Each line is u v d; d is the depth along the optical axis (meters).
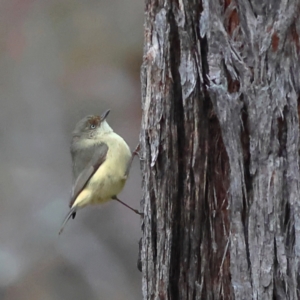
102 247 18.97
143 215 9.80
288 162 8.14
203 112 8.60
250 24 8.12
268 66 8.09
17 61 21.41
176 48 8.82
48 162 20.31
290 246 8.20
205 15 8.28
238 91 8.24
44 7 21.62
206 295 8.91
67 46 21.05
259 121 8.14
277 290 8.23
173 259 9.12
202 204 8.82
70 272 18.81
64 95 20.59
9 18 21.44
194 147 8.72
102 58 20.70
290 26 7.99
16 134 20.61
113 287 18.64
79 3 21.53
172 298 9.17
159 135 9.03
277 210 8.18
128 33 20.97
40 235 19.22
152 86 9.12
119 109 19.75
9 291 18.47
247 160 8.30
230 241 8.46
